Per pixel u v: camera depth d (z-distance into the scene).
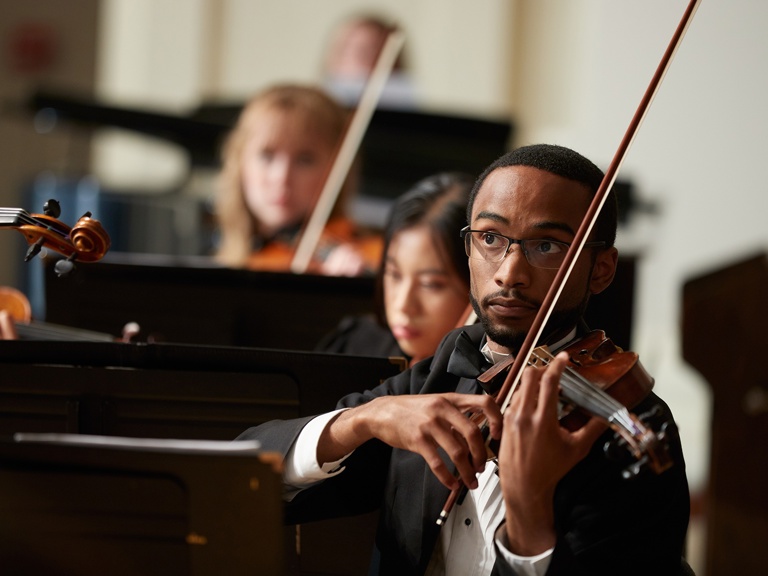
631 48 9.13
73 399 2.98
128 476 2.40
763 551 4.98
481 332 2.84
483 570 2.59
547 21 9.47
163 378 2.96
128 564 2.44
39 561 2.48
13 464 2.44
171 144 8.48
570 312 2.60
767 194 8.73
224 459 2.27
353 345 4.12
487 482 2.64
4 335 3.76
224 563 2.33
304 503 2.79
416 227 3.71
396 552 2.67
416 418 2.43
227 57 10.42
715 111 8.84
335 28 10.16
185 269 4.44
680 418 8.51
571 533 2.44
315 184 5.93
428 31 9.73
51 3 10.65
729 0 8.84
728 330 5.09
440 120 8.13
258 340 4.45
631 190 7.80
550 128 9.42
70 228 3.11
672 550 2.46
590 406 2.27
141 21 10.53
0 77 10.63
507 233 2.55
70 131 10.35
